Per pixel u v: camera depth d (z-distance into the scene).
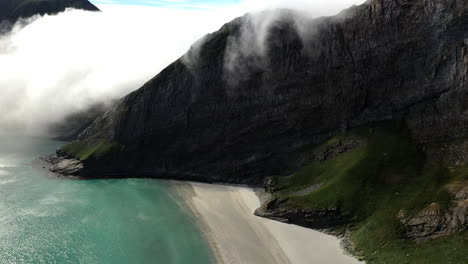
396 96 128.75
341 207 104.81
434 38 121.56
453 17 117.94
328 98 137.38
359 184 109.25
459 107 112.88
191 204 123.31
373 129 128.62
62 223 105.69
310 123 140.12
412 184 103.00
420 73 123.88
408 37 126.25
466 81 112.81
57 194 128.12
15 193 126.44
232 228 106.19
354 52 134.00
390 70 129.50
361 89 133.38
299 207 109.06
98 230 102.69
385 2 130.38
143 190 135.88
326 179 120.56
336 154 129.12
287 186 126.75
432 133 116.06
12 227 101.56
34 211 112.69
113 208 118.19
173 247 95.44
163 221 109.94
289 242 98.88
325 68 137.62
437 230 86.19
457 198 90.06
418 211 92.62
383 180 108.19
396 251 86.50
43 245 93.44
